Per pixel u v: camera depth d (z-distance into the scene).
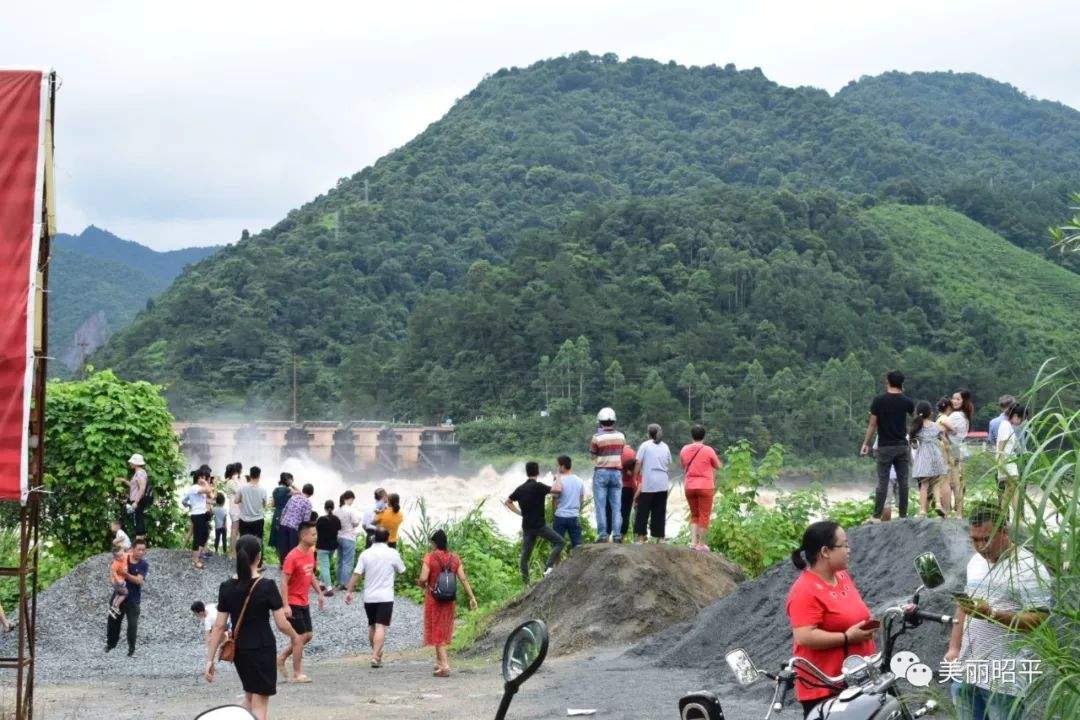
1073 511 5.66
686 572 18.33
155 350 164.25
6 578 22.23
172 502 26.39
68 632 20.94
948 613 11.19
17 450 9.55
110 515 25.41
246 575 10.78
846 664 6.34
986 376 140.50
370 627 17.44
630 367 134.25
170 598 22.83
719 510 22.53
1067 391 6.14
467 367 140.75
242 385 156.38
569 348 132.00
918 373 139.62
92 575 22.64
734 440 119.19
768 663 13.09
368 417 140.00
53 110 9.91
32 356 9.60
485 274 158.88
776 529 22.30
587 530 25.00
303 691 14.78
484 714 12.45
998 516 6.38
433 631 15.85
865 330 152.00
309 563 16.08
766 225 172.75
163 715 13.49
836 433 117.88
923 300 168.88
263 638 10.74
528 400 134.25
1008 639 6.45
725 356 139.00
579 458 118.88
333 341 170.25
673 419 120.94
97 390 25.97
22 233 9.66
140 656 19.66
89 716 13.48
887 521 15.48
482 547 26.19
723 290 151.00
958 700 6.67
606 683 13.60
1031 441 6.17
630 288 151.38
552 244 163.00
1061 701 5.75
